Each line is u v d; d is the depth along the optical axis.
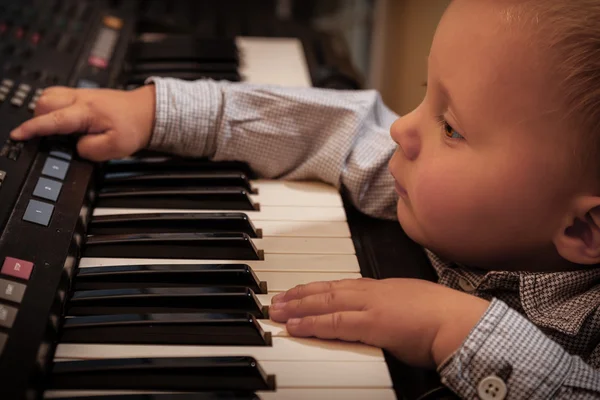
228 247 0.70
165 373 0.56
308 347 0.60
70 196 0.72
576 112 0.59
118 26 1.13
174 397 0.54
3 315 0.56
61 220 0.68
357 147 0.85
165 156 0.88
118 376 0.55
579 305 0.67
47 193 0.71
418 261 0.77
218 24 1.32
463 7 0.63
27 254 0.62
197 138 0.86
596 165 0.61
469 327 0.59
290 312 0.63
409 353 0.61
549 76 0.59
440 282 0.74
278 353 0.59
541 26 0.59
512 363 0.58
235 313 0.61
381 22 1.82
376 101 0.92
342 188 0.86
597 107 0.59
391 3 1.79
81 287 0.65
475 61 0.61
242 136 0.87
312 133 0.87
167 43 1.13
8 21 0.99
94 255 0.69
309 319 0.61
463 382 0.58
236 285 0.66
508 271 0.70
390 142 0.85
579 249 0.64
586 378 0.58
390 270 0.75
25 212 0.67
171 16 1.34
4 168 0.71
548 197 0.62
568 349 0.68
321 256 0.73
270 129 0.87
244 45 1.24
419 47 1.57
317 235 0.76
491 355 0.58
